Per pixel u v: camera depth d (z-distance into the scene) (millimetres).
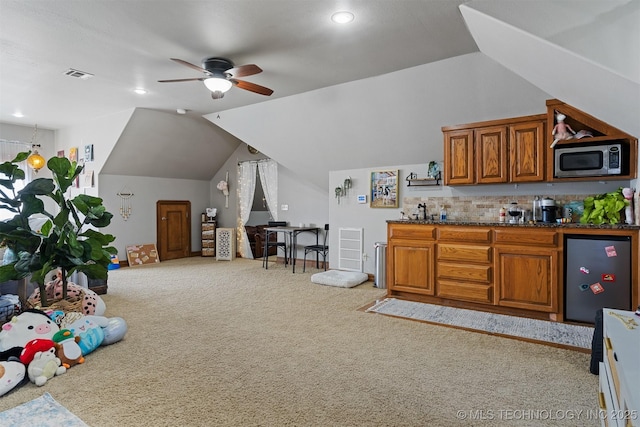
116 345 2857
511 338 2977
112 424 1832
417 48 3383
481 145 4008
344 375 2355
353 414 1920
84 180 6641
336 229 5793
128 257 6715
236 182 7812
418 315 3605
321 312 3746
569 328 3158
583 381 2258
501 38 2682
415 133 4590
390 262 4281
